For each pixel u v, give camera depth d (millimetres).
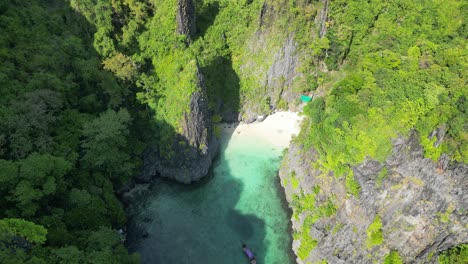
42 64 68000
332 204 59594
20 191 50062
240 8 86938
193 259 63781
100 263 48344
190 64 72125
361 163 54125
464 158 49531
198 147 73688
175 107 71250
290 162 73125
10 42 69438
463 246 52688
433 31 72750
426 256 53438
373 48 78625
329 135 58812
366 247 55375
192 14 80500
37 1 85438
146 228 68125
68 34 80188
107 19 76312
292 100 90375
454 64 58531
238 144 84062
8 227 45531
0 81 60031
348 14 84438
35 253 45844
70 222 55250
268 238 67188
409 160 51406
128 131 68125
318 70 88562
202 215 70625
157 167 76250
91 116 68812
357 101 55938
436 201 51531
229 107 87688
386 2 82688
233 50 88062
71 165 57219
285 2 83188
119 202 68500
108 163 66125
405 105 51969
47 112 63156
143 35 78688
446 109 50938
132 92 75000
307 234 62375
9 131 56656
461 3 73875
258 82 87438
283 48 85625
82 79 72188
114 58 72812
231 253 64750
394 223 53344
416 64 59812
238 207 72125
